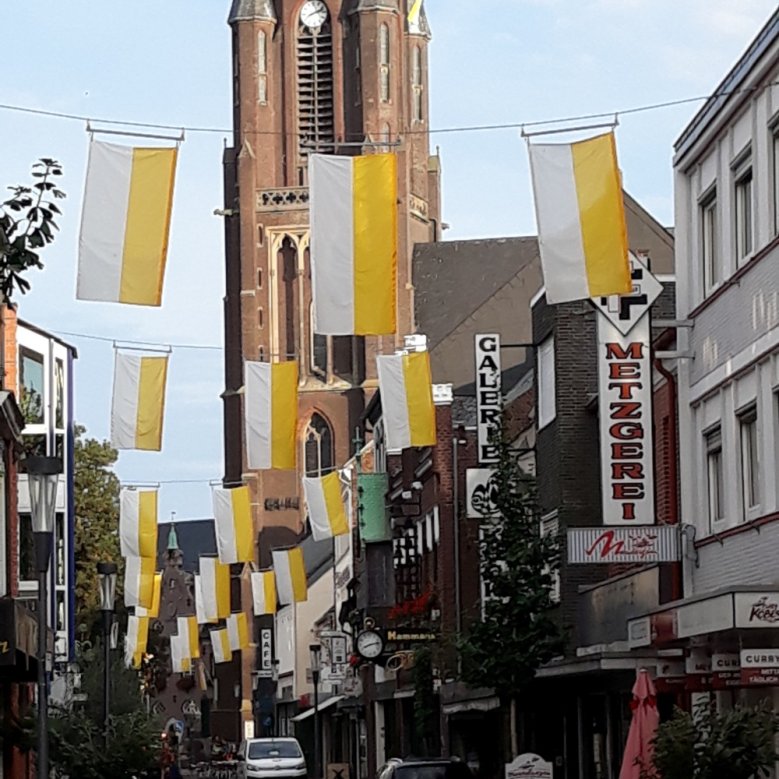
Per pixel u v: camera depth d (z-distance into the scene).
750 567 31.42
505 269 118.31
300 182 154.88
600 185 27.02
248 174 153.25
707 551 34.12
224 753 125.38
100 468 93.81
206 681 196.50
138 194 27.73
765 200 30.41
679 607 29.84
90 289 27.66
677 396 36.56
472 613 58.38
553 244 27.09
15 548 52.09
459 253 119.00
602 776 43.69
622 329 35.75
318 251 28.20
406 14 156.12
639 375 35.62
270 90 155.75
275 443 50.00
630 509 35.41
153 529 68.00
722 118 32.53
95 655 69.25
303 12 156.25
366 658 65.06
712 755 25.91
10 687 52.59
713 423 34.06
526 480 42.25
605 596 42.88
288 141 155.12
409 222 150.88
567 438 46.56
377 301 28.14
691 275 35.69
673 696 38.62
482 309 85.62
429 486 69.81
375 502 85.00
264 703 150.75
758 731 26.23
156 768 45.78
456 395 71.50
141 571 73.50
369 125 153.75
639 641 33.25
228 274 154.25
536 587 41.25
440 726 65.25
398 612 65.69
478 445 56.12
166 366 49.00
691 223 35.75
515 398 56.81
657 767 26.31
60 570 79.38
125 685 65.88
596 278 27.02
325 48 156.25
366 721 91.31
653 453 35.47
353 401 150.50
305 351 152.12
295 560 89.12
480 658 41.47
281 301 153.00
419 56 156.38
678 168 35.84
